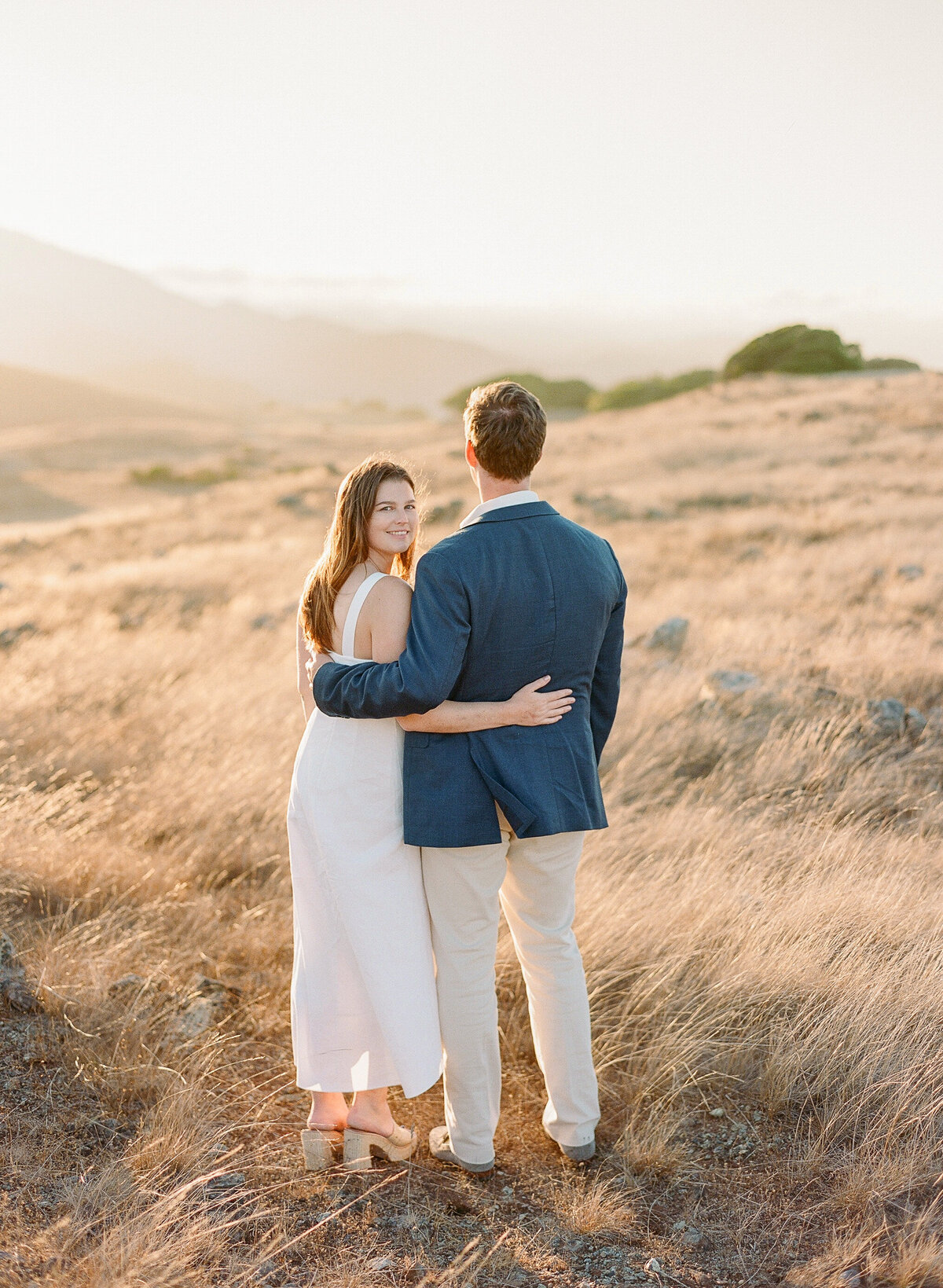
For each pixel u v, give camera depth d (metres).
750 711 5.99
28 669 7.66
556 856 2.37
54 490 49.62
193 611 12.84
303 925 2.43
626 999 3.08
